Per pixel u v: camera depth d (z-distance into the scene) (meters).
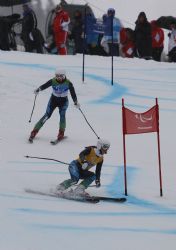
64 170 29.36
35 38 59.16
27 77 47.38
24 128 37.09
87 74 51.06
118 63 57.50
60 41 58.59
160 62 60.28
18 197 23.94
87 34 60.25
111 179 28.84
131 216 22.78
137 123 26.80
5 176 27.30
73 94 34.75
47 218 21.31
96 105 43.03
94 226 20.89
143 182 28.62
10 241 18.17
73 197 24.73
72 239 19.09
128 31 61.59
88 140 35.50
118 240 19.39
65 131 37.03
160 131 38.19
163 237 20.19
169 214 23.52
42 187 26.08
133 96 46.16
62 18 58.09
